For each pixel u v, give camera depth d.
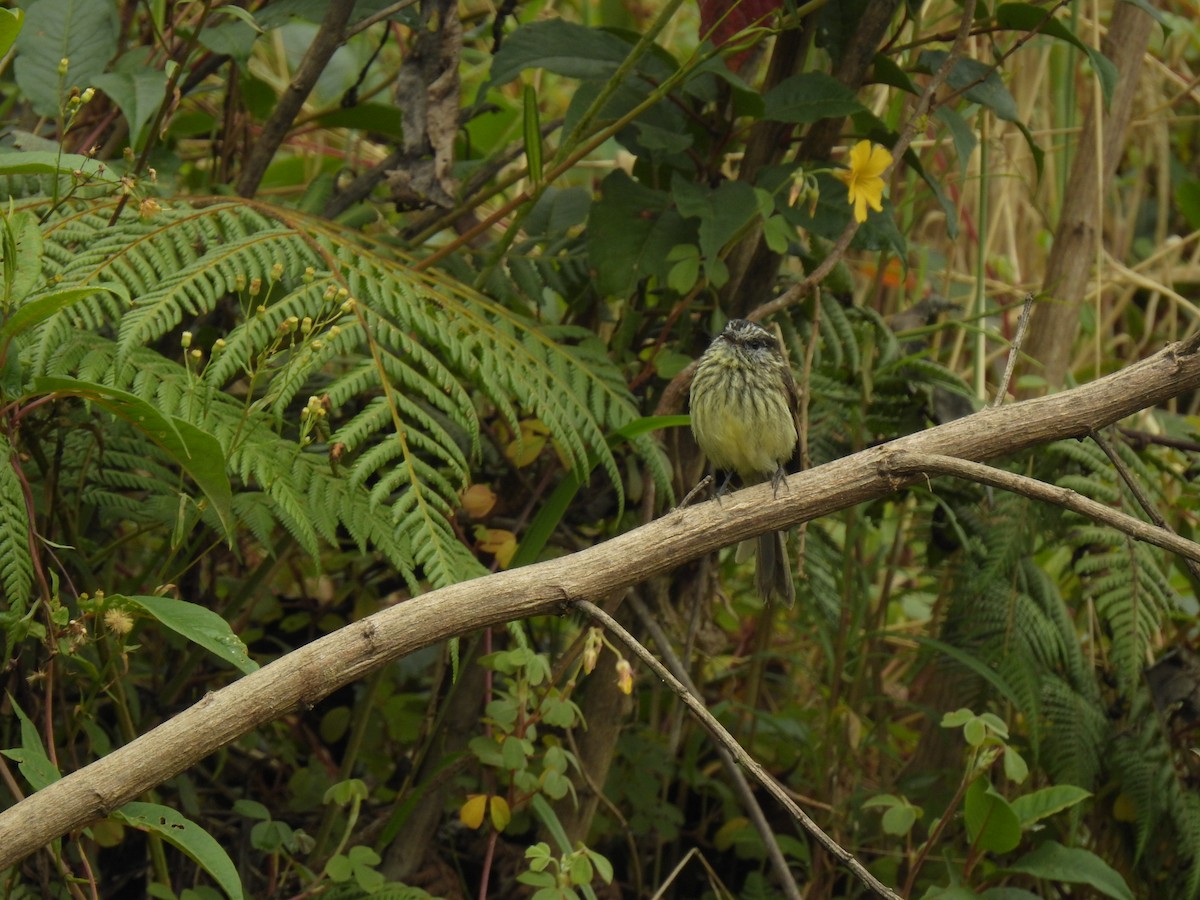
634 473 8.66
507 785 8.55
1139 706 8.95
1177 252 14.65
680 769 9.70
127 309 6.82
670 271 7.94
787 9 8.31
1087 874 7.60
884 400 9.14
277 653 9.68
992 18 8.42
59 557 7.34
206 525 7.29
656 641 8.26
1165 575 8.84
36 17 8.02
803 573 8.41
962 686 9.05
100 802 5.02
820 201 8.15
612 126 7.72
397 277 7.43
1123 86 10.27
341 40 8.12
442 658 8.64
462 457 6.74
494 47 8.84
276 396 6.23
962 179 8.26
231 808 8.90
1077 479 8.82
